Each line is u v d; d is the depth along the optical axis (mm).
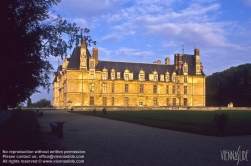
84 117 39438
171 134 19891
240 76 97312
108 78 81625
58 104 99875
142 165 10531
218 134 19156
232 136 18812
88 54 81250
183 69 90750
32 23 12305
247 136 18797
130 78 84312
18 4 11523
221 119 21078
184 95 90500
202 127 23578
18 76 13117
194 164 10711
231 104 88375
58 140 16875
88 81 78562
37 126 23172
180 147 14430
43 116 41812
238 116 39156
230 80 101000
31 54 13367
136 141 16516
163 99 87750
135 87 84438
